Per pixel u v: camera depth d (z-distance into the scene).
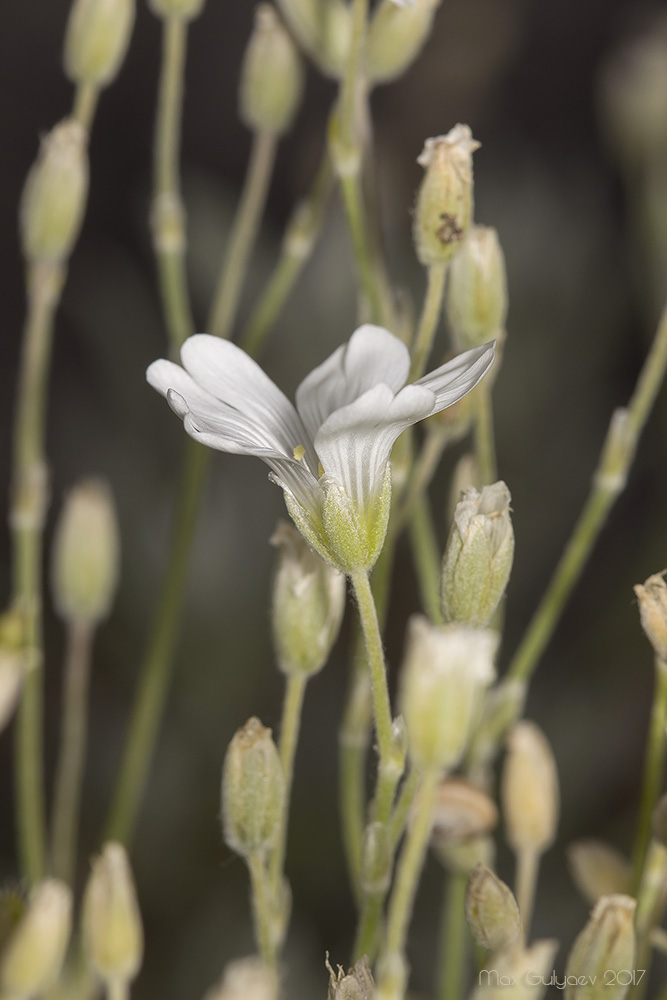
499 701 0.19
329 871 0.26
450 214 0.18
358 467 0.17
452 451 0.28
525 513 0.30
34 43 0.45
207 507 0.29
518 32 0.42
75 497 0.20
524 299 0.31
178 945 0.24
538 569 0.30
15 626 0.18
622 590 0.29
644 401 0.19
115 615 0.29
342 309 0.30
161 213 0.20
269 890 0.18
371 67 0.19
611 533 0.31
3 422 0.41
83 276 0.40
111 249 0.42
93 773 0.28
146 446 0.31
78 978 0.20
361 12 0.19
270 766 0.17
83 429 0.33
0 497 0.39
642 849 0.18
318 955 0.23
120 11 0.19
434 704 0.16
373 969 0.19
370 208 0.20
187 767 0.27
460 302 0.18
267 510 0.30
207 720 0.27
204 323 0.33
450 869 0.19
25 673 0.20
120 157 0.44
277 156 0.43
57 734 0.30
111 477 0.31
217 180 0.42
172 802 0.26
